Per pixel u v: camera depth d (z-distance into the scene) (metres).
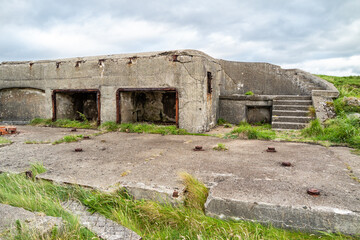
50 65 7.95
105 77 7.20
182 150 4.32
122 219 2.19
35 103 8.40
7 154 4.11
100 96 7.30
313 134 5.32
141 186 2.60
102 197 2.47
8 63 8.62
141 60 6.72
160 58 6.50
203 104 6.33
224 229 1.97
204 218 2.21
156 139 5.43
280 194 2.34
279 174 2.95
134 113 7.79
